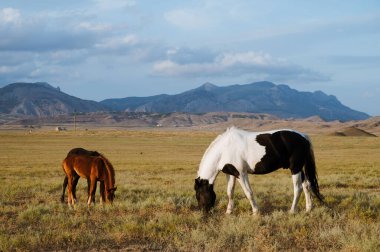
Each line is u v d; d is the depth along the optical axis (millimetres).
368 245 7445
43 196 15211
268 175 26375
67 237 8484
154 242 8375
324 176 23641
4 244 7926
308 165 11344
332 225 9500
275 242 7965
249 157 11062
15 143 81875
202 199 11242
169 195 14773
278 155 11039
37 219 10727
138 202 12680
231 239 8312
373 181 19844
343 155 51469
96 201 14352
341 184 18812
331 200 12695
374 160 41938
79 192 16453
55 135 114625
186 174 27844
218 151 11242
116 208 11969
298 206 12227
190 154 56469
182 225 9617
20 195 15617
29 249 7984
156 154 56469
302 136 11344
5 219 10781
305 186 11375
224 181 21781
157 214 10711
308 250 7754
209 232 8852
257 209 11047
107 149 66875
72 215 11133
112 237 8680
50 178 24125
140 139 99812
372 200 12562
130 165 36969
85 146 74250
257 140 11102
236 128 11578
